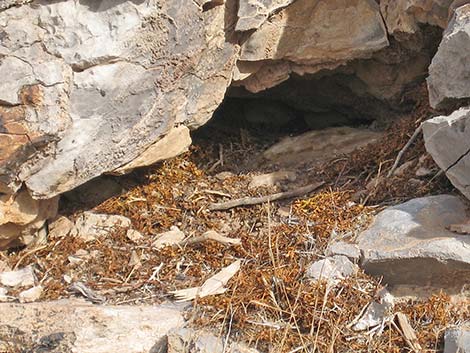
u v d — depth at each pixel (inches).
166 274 69.9
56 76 68.1
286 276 66.4
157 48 71.6
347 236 70.1
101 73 69.6
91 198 77.9
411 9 78.7
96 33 69.3
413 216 69.0
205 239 71.9
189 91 75.6
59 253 72.7
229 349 61.9
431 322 63.6
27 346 63.3
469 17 71.6
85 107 69.4
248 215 76.7
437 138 68.5
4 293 68.4
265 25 78.9
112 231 74.7
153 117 73.0
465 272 64.6
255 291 66.1
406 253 65.2
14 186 69.2
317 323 63.6
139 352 62.4
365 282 66.2
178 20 71.9
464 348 60.2
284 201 77.5
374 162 79.9
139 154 74.2
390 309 64.4
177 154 77.4
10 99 67.2
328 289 64.8
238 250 71.4
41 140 67.8
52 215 75.1
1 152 67.4
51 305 65.0
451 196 70.8
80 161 70.2
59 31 68.5
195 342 62.2
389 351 61.9
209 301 65.5
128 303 66.7
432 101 73.8
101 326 62.8
